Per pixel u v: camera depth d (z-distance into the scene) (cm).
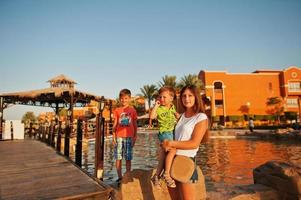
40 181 425
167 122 422
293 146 1694
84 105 2647
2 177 466
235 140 2267
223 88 4972
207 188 490
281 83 5144
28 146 1096
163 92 427
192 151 279
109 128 2202
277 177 466
